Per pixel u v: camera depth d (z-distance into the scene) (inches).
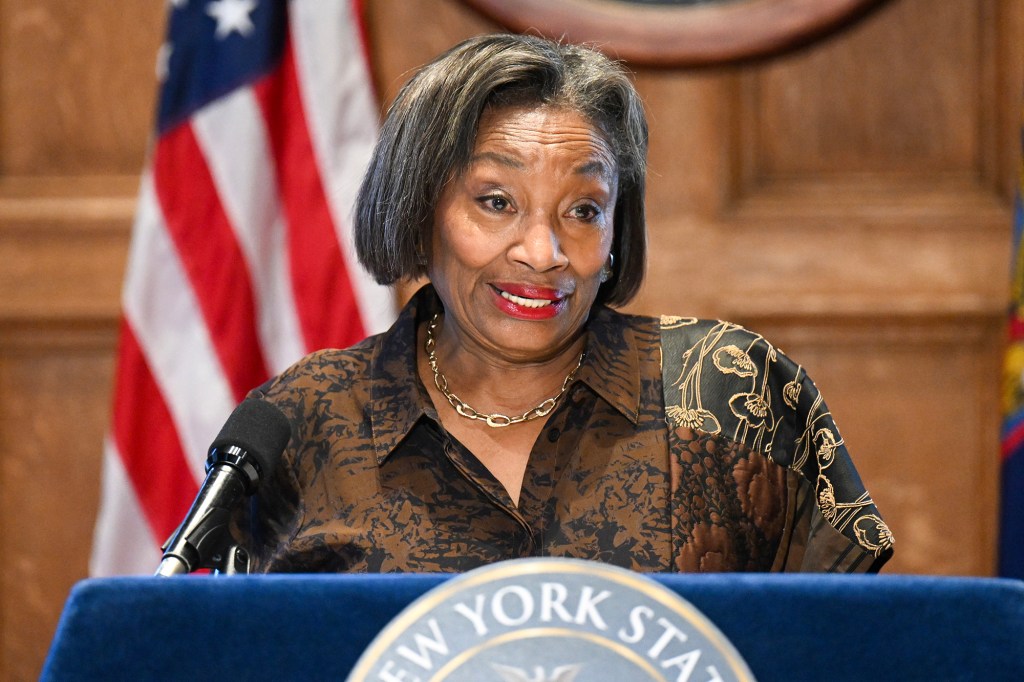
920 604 113.9
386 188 191.3
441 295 191.8
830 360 424.5
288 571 181.2
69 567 433.4
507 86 182.4
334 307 385.1
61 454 435.2
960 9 423.2
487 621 111.6
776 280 425.4
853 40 426.3
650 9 414.3
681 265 427.2
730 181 428.1
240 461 160.2
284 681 113.3
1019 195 362.3
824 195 427.8
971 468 418.9
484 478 178.7
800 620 114.0
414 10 426.9
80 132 438.0
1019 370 353.7
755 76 428.8
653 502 178.7
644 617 111.4
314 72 394.3
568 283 179.8
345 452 186.9
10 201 437.7
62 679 113.0
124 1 436.5
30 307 434.6
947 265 422.3
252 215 387.5
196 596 115.6
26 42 437.4
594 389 184.1
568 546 176.1
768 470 185.5
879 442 421.7
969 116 424.2
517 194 179.3
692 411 185.9
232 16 395.2
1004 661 111.9
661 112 427.5
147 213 386.0
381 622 114.6
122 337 381.7
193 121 389.7
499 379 191.8
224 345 381.7
